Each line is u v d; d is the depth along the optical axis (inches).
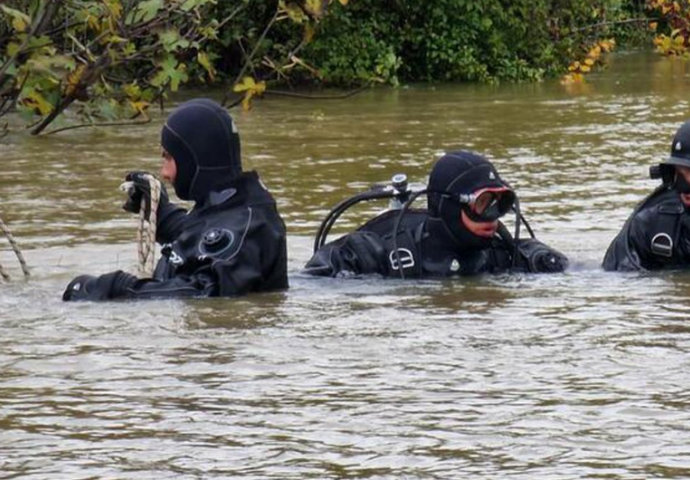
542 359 820.6
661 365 804.0
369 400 737.0
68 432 689.6
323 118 2395.4
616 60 3769.7
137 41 1852.9
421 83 3193.9
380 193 1173.1
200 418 709.3
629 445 661.3
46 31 1721.2
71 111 2240.4
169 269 1078.4
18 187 1632.6
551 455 648.4
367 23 3149.6
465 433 681.0
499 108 2556.6
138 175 1106.7
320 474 626.8
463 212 1133.7
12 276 1160.2
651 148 1953.7
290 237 1334.9
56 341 884.6
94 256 1245.1
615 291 1055.6
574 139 2066.9
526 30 3324.3
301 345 861.2
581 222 1401.3
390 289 1076.5
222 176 1079.0
